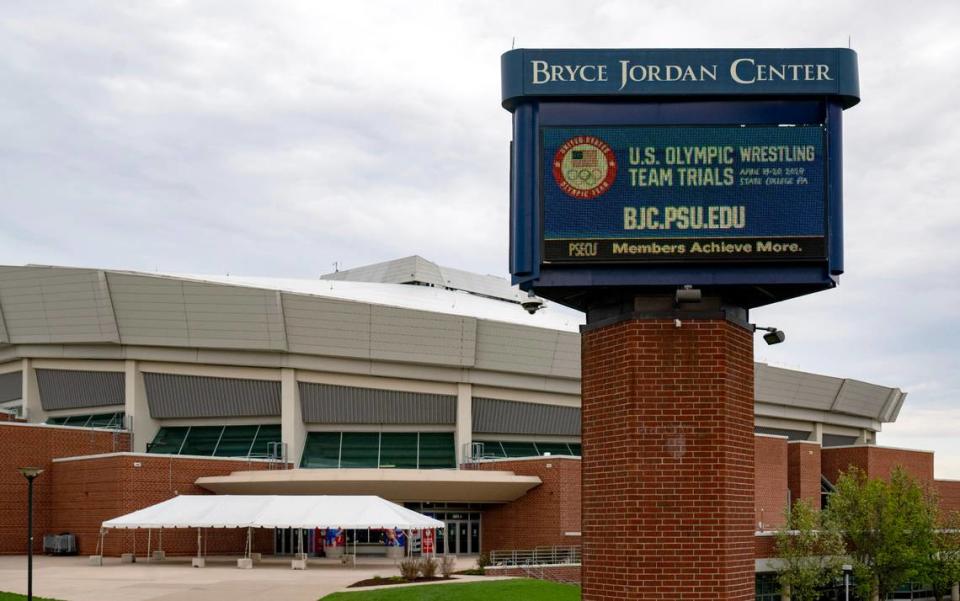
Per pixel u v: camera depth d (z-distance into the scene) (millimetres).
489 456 77750
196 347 76438
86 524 66500
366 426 79375
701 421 20141
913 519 66312
